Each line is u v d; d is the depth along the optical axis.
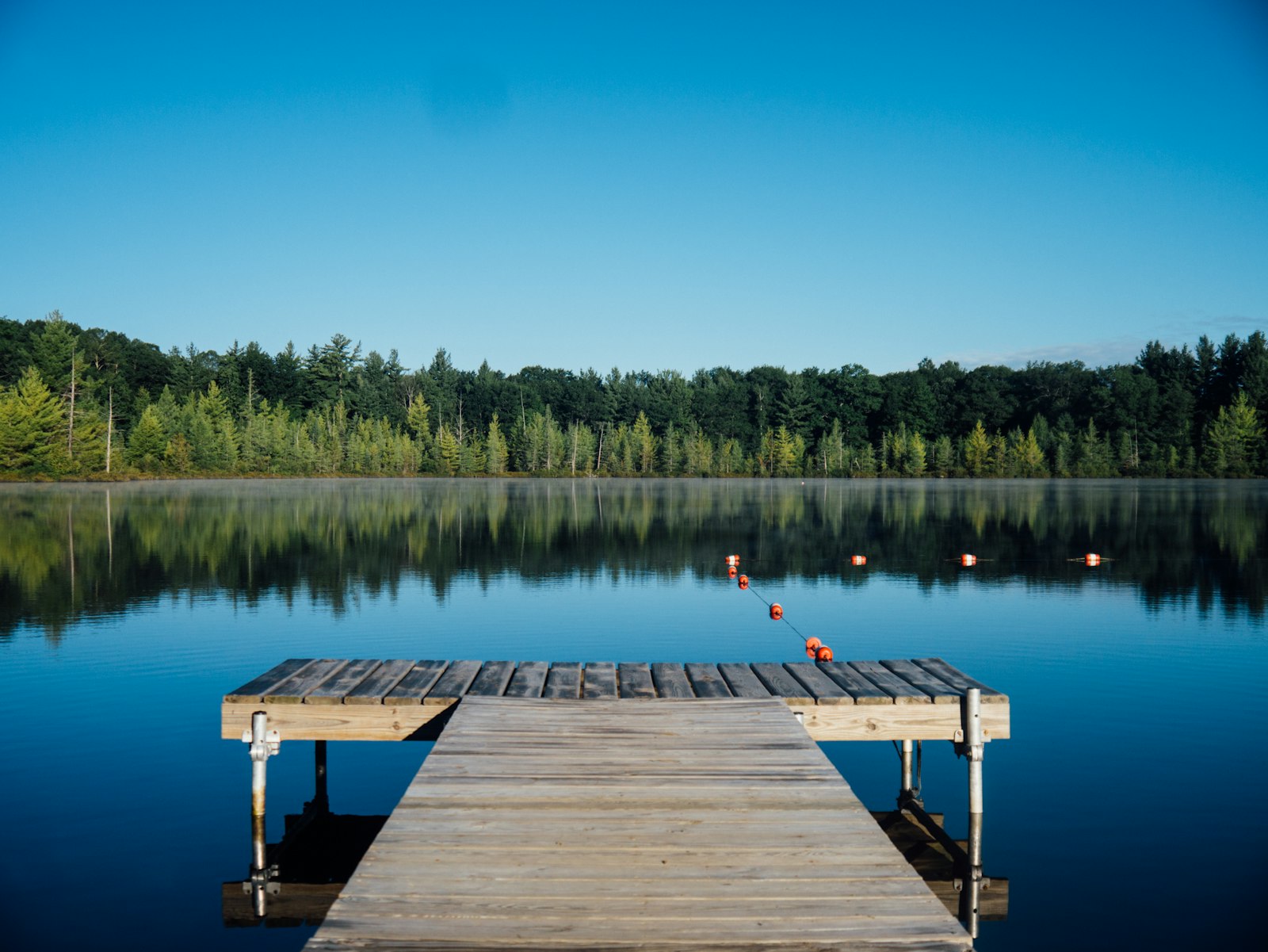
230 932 6.50
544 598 19.70
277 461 81.88
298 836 8.03
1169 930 6.40
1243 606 18.94
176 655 14.17
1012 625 17.00
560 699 8.19
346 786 9.33
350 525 35.78
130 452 73.62
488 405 106.31
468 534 32.97
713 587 21.38
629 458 93.81
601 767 6.50
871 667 9.48
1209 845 7.66
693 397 106.81
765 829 5.52
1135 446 88.19
